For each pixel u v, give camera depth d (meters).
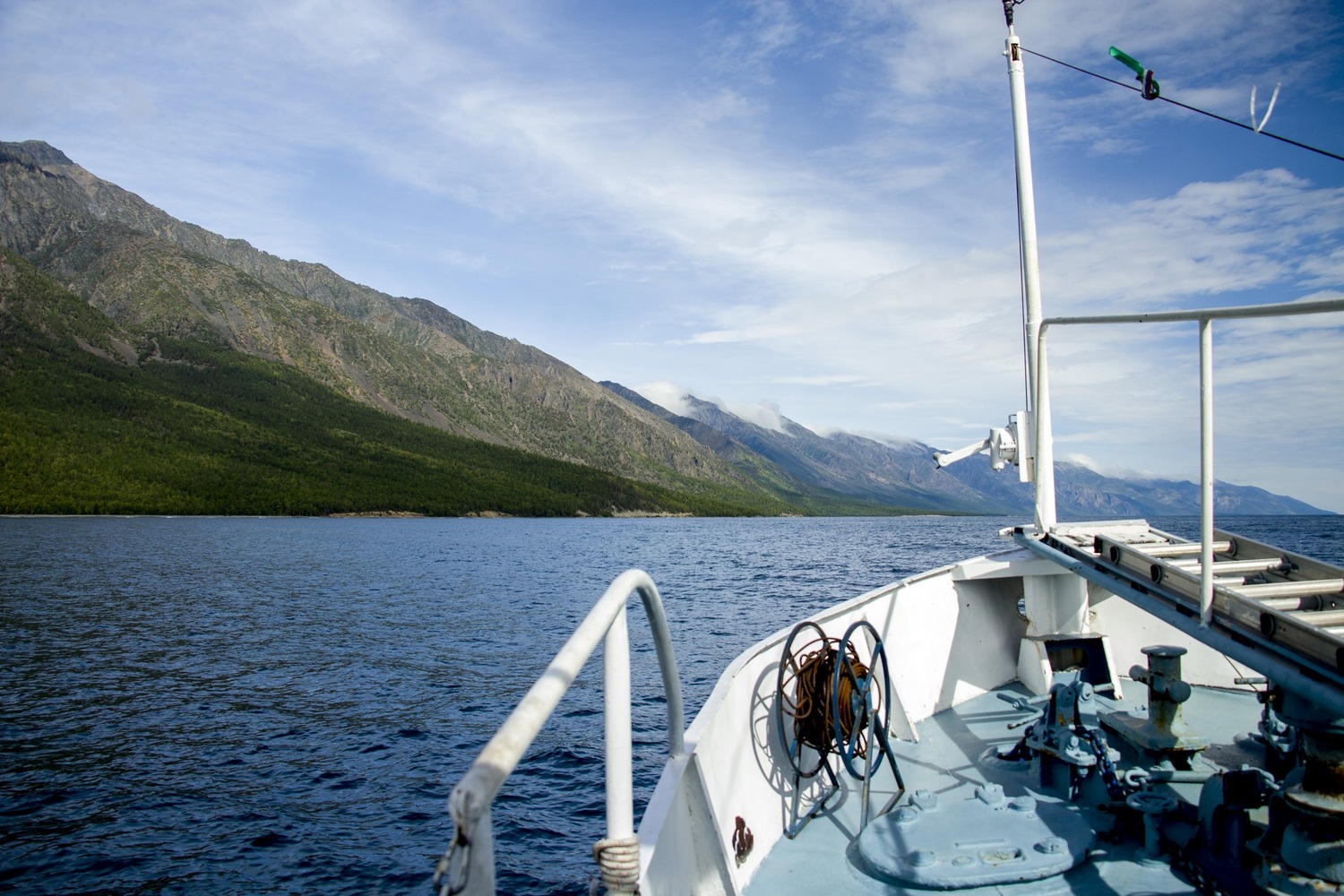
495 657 30.77
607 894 2.20
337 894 12.87
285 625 38.34
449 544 111.81
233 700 24.44
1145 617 6.66
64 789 17.14
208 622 39.47
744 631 34.81
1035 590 6.59
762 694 4.51
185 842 14.63
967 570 6.46
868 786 4.30
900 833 4.07
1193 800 4.34
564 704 22.88
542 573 68.25
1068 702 4.67
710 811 3.34
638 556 90.81
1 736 20.92
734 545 120.25
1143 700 6.16
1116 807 4.13
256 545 100.12
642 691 22.80
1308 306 2.78
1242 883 3.52
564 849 13.76
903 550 105.00
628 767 2.25
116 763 18.78
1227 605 3.43
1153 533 5.12
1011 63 6.12
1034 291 6.00
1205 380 3.42
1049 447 5.58
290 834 14.91
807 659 4.75
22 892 13.06
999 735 5.69
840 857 4.08
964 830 4.09
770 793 4.30
